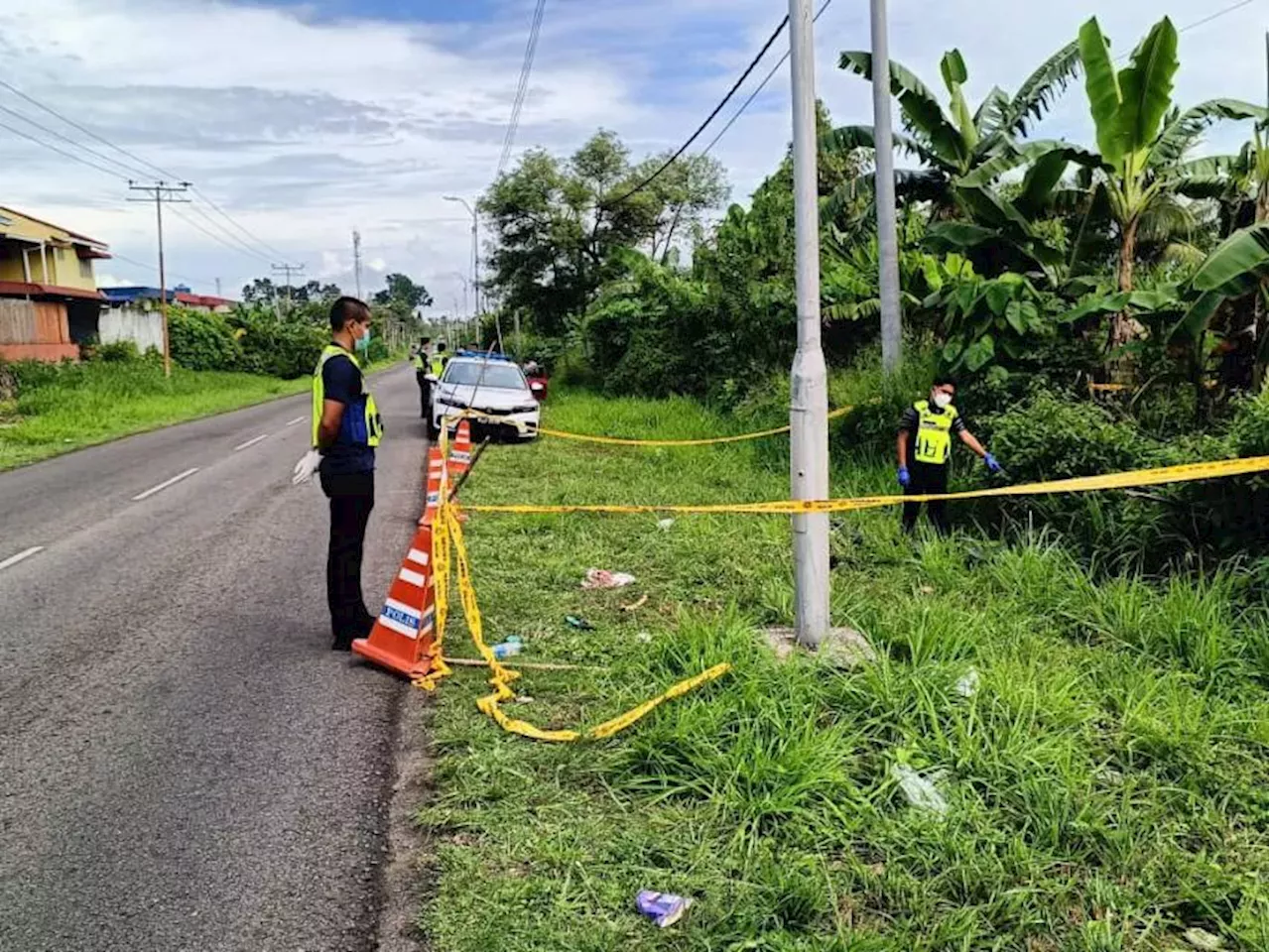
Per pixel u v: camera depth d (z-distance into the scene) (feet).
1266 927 9.54
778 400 49.11
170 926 9.91
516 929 9.75
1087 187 39.55
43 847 11.35
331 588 18.19
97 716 15.08
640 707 14.23
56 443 53.47
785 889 10.19
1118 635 18.03
